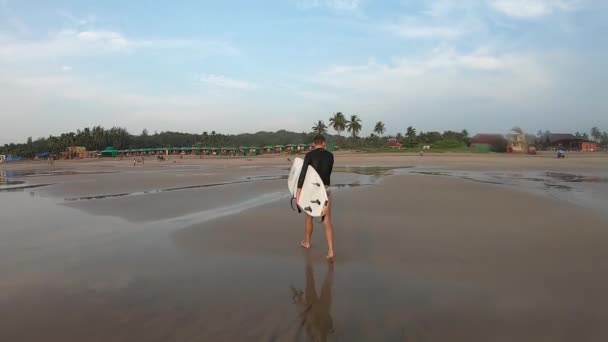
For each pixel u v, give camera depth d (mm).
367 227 7594
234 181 21344
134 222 9094
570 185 16453
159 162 74375
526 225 7496
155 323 3684
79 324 3689
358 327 3551
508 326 3527
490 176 22125
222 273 5125
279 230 7496
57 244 6977
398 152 82562
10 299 4355
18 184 23391
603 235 6605
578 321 3600
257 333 3449
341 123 111312
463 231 7117
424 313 3814
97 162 90062
